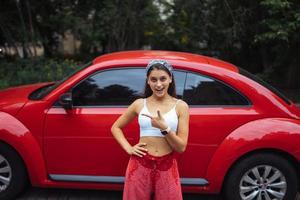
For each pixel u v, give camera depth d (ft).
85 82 15.03
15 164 15.14
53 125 14.84
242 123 14.75
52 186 15.16
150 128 10.85
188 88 14.96
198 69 14.94
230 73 15.08
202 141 14.66
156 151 10.87
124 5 35.40
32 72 30.19
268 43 33.65
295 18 29.22
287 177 14.88
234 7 33.96
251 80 15.19
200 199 16.63
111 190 16.65
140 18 36.45
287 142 14.56
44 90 16.49
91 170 14.98
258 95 14.97
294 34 30.68
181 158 14.73
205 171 14.84
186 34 37.11
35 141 14.93
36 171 15.03
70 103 14.65
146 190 11.03
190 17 36.35
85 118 14.74
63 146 14.89
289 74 36.86
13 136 14.83
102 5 36.55
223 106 14.93
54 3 37.65
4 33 35.63
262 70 39.19
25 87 18.20
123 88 14.99
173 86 11.35
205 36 36.19
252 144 14.53
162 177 10.89
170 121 10.77
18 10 35.32
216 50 37.37
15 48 36.40
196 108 14.84
